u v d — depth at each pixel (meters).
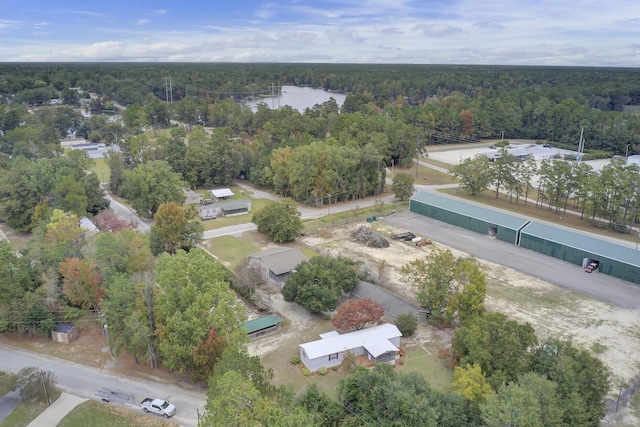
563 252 69.94
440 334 50.22
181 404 39.91
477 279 49.44
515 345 38.81
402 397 34.22
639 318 53.28
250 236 81.00
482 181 101.19
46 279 51.69
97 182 89.62
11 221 80.56
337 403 36.44
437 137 165.38
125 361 46.44
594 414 35.16
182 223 69.81
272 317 52.12
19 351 48.44
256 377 35.34
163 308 41.84
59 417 38.50
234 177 122.00
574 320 52.69
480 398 35.03
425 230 83.62
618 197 81.56
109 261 52.56
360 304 48.25
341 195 101.25
